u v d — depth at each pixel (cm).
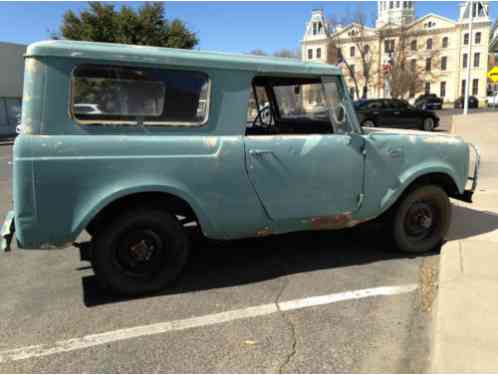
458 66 6994
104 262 345
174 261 368
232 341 294
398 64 5734
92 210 321
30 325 318
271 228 389
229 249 482
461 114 2973
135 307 346
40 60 304
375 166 416
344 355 277
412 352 279
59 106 309
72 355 279
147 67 330
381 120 1778
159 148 335
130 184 328
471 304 326
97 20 2283
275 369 262
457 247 452
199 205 353
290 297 361
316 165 390
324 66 393
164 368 264
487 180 794
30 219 309
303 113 437
